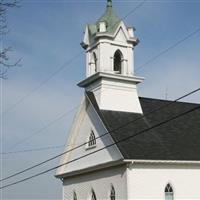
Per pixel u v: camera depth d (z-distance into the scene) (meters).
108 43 53.78
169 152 48.16
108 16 55.66
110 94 52.50
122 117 51.34
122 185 45.81
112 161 46.59
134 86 54.06
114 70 55.31
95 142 50.88
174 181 47.28
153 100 55.84
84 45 55.91
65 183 55.91
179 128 52.94
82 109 53.69
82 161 52.69
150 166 46.41
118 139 47.28
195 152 49.72
